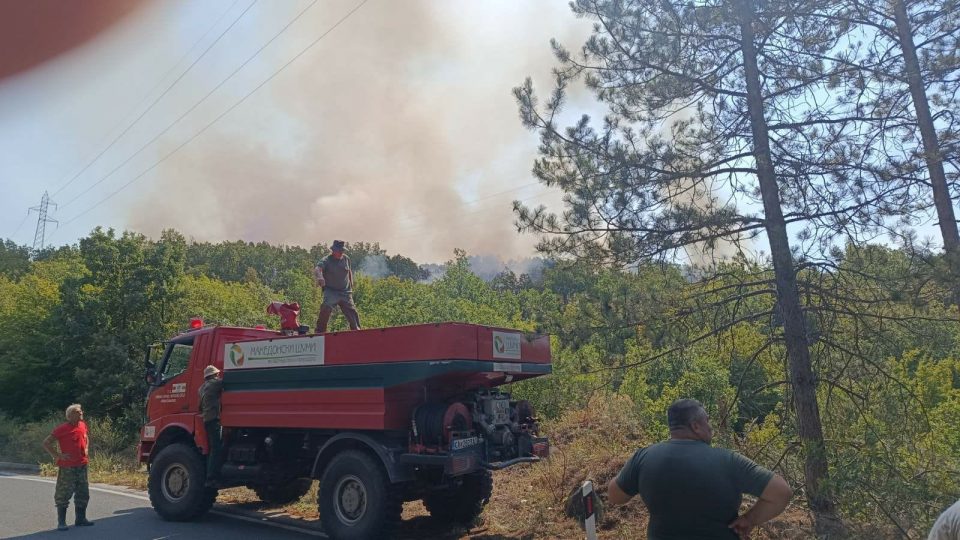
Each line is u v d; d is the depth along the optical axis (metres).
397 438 8.30
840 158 8.75
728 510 3.56
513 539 8.63
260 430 9.64
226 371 9.65
